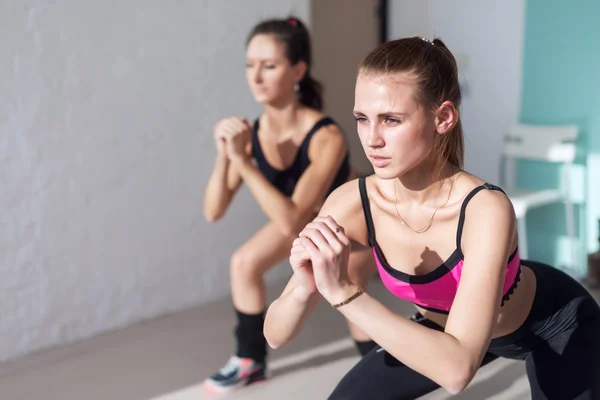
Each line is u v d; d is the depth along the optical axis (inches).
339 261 45.0
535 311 58.7
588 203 147.6
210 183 95.6
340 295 45.3
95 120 117.1
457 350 43.3
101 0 114.4
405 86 44.2
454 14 165.8
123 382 105.8
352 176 97.3
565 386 54.7
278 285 147.5
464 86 163.2
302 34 89.8
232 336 122.8
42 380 107.2
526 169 156.0
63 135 114.0
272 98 88.5
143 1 119.3
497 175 161.6
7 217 110.3
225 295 141.5
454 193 49.5
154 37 121.7
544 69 149.7
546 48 148.7
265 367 101.9
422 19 173.5
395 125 44.9
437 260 51.6
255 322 97.6
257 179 85.8
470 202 48.2
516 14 153.0
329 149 87.4
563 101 147.6
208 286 138.3
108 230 122.1
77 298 120.4
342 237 45.2
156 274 130.0
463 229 48.7
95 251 121.1
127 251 125.3
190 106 128.7
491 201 47.3
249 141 89.4
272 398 97.9
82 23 113.0
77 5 111.9
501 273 45.6
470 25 162.6
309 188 86.0
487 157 163.2
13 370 110.7
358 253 82.5
